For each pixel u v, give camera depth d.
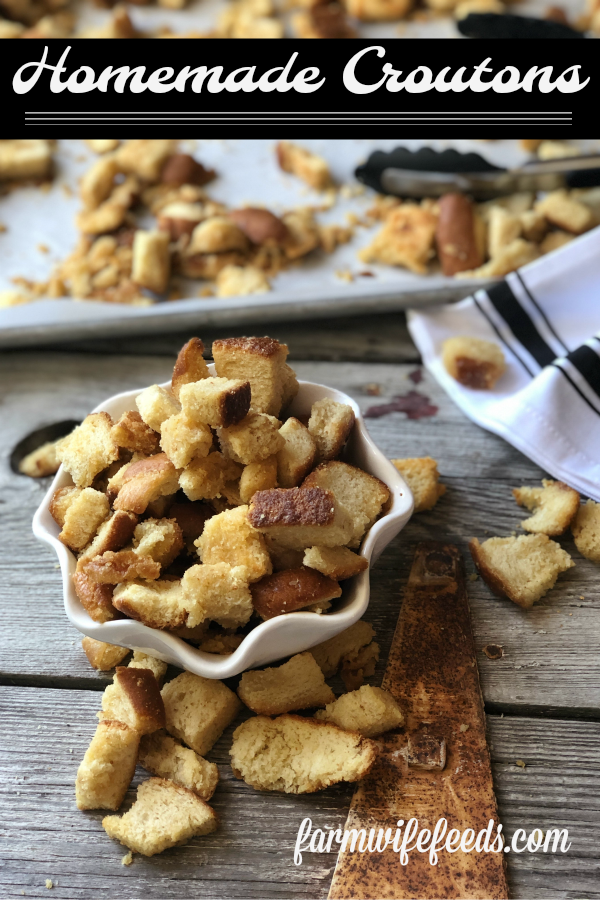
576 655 0.37
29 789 0.34
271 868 0.32
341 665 0.37
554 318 0.48
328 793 0.34
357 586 0.33
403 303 0.49
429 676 0.36
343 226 0.54
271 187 0.57
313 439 0.36
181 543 0.34
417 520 0.42
